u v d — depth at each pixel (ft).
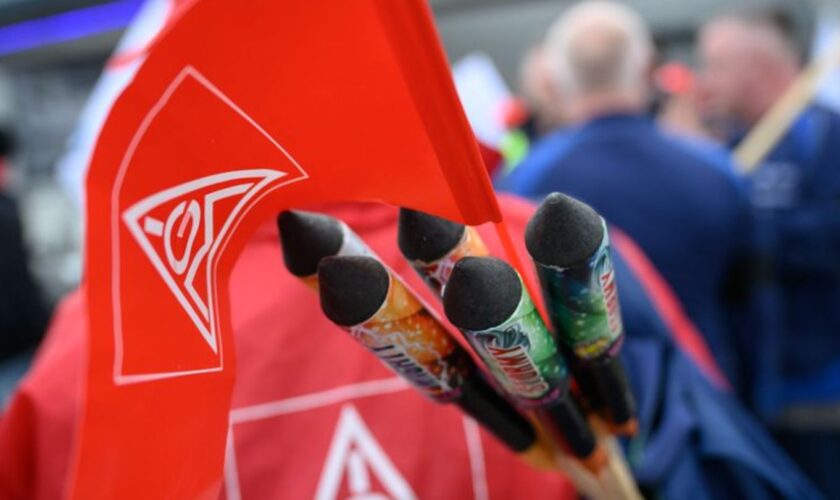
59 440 2.03
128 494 1.16
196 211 1.26
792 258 4.49
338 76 1.10
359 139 1.16
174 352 1.23
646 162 4.21
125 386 1.16
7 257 6.93
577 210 1.26
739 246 4.38
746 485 2.36
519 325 1.27
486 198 1.14
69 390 2.05
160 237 1.22
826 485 4.72
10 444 2.06
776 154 4.79
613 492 1.82
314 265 1.40
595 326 1.40
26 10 9.50
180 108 1.16
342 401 2.06
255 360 2.05
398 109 1.11
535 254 1.27
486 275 1.23
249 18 1.07
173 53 1.12
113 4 9.22
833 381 4.60
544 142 4.70
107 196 1.16
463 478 2.07
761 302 4.50
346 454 2.04
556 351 1.43
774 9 5.74
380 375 2.09
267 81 1.12
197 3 1.07
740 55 5.63
